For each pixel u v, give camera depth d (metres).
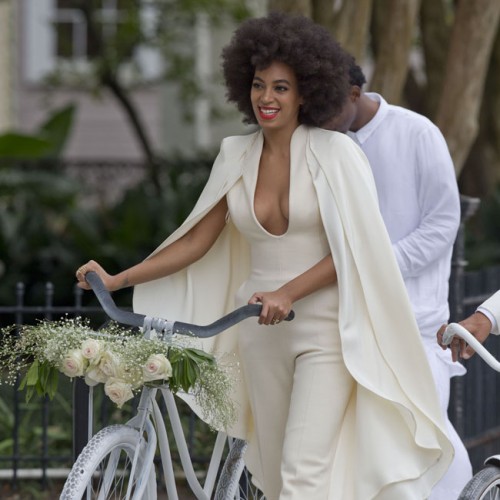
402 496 7.64
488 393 13.40
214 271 8.48
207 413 7.68
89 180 29.11
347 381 7.90
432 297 9.39
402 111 9.58
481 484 7.66
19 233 21.42
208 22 29.05
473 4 15.29
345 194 7.83
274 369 8.12
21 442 13.17
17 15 33.88
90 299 20.92
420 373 7.78
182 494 11.77
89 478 7.11
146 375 7.16
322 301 7.91
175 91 34.44
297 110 8.03
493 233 20.41
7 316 20.78
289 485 7.74
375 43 19.58
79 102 34.72
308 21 7.98
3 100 32.44
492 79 23.19
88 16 29.62
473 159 23.64
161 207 21.14
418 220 9.46
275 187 8.00
